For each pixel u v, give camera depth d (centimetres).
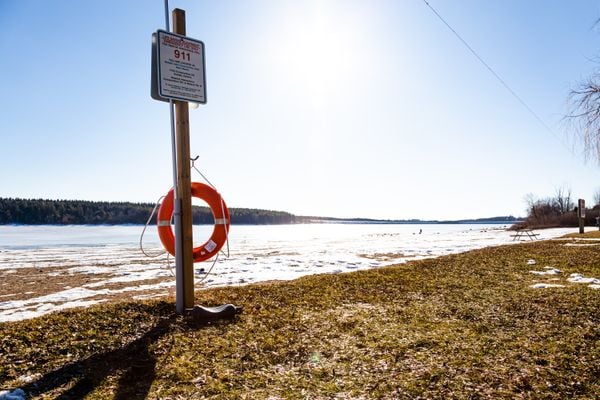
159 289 997
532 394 288
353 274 837
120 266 1548
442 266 968
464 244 2392
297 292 641
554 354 362
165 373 329
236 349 385
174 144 508
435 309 539
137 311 489
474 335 423
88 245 3111
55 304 818
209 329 443
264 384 311
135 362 352
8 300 873
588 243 1570
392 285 712
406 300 596
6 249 2641
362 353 375
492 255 1202
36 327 417
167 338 410
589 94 1078
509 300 583
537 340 404
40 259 1869
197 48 524
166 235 550
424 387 301
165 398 287
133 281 1150
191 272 508
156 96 499
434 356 363
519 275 829
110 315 467
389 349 383
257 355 372
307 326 459
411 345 394
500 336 419
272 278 1101
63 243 3434
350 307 551
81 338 397
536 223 5944
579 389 296
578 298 570
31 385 304
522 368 333
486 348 382
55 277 1252
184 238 505
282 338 416
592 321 464
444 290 671
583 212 2519
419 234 5125
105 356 362
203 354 372
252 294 619
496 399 282
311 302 575
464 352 372
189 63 515
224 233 570
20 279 1214
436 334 428
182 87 508
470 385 303
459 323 471
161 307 510
